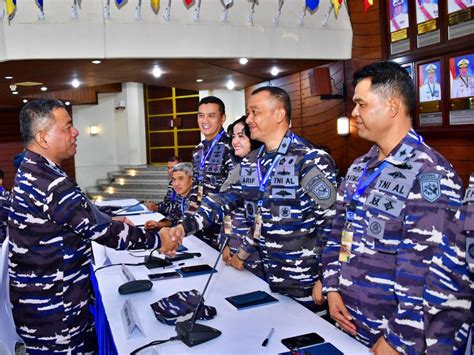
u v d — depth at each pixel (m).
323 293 1.43
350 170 1.41
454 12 4.13
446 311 1.06
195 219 1.86
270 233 1.66
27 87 7.50
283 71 6.40
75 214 1.53
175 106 11.51
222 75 6.60
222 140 2.73
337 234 1.45
